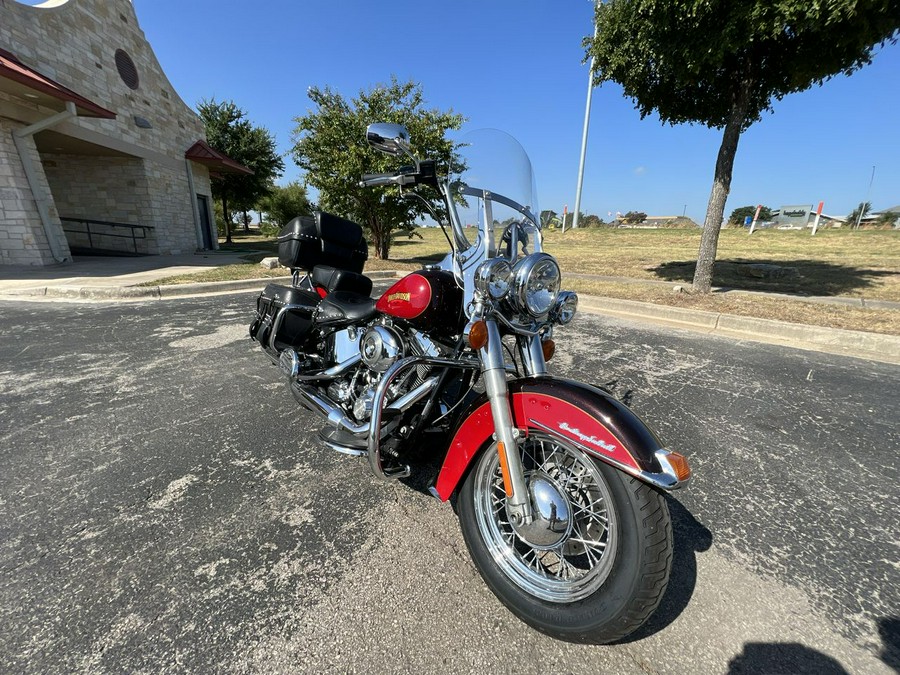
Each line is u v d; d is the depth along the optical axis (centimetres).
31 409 350
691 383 417
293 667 157
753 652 166
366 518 236
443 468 210
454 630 173
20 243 1080
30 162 1066
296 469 277
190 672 155
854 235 1928
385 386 204
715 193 774
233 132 2425
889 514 243
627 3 675
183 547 213
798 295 791
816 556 213
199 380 412
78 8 1245
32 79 906
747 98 729
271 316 365
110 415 342
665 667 160
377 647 165
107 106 1351
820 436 323
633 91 838
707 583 197
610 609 155
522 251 232
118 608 179
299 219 386
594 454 162
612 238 2097
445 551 214
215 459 287
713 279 974
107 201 1533
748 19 567
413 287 222
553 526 174
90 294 768
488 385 186
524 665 159
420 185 235
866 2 519
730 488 264
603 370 448
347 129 1187
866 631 175
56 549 209
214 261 1284
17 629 169
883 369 460
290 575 198
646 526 153
